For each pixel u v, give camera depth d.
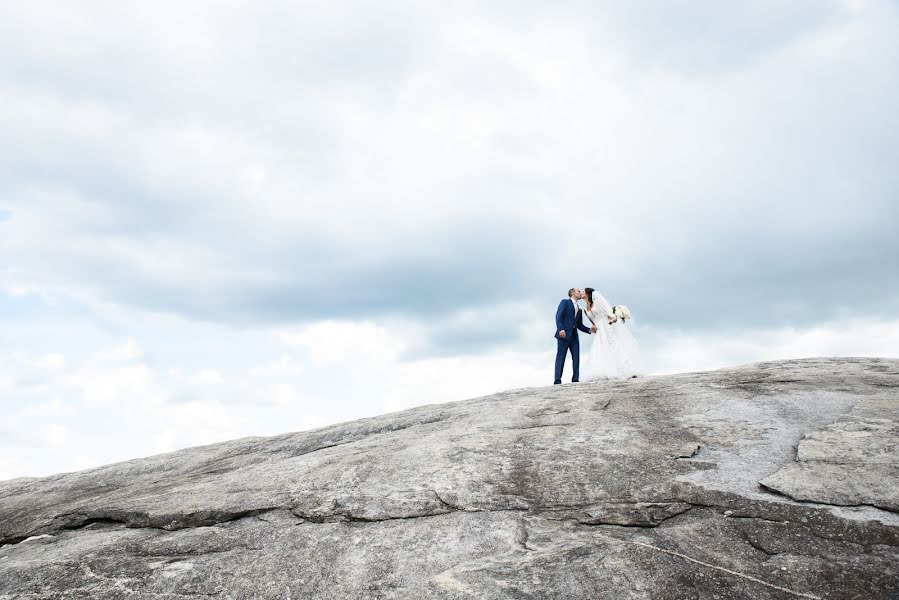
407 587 3.32
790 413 5.44
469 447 5.38
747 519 3.63
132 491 6.26
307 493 4.77
